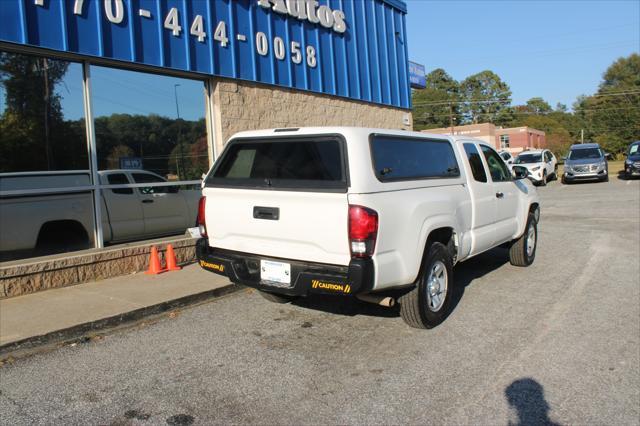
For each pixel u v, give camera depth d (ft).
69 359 14.93
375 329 16.87
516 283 22.41
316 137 14.65
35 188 22.02
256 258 15.52
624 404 11.66
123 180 25.32
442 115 287.69
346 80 40.04
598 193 60.90
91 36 23.03
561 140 266.57
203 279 22.88
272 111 33.14
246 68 30.91
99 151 24.32
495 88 310.65
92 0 23.08
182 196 28.43
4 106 21.13
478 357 14.38
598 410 11.42
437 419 11.11
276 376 13.43
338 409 11.62
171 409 11.80
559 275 23.62
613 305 18.89
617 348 14.85
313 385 12.85
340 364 14.11
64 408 11.94
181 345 15.85
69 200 23.13
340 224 13.64
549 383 12.73
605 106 267.80
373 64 43.78
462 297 20.42
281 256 14.99
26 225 21.80
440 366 13.82
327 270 14.12
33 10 21.03
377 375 13.35
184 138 28.37
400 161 15.78
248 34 31.04
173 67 26.53
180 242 26.58
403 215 14.79
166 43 26.21
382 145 15.17
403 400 11.98
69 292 20.81
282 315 18.60
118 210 25.20
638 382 12.72
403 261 14.82
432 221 16.15
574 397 12.01
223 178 16.47
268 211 14.97
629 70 272.51
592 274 23.57
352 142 13.98
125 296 20.12
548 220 41.50
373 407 11.68
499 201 21.93
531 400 11.88
